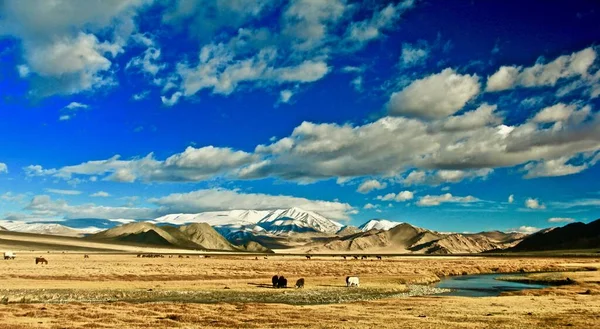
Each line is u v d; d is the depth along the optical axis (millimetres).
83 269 92562
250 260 173875
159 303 47906
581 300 49969
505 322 35594
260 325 34719
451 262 156500
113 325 34531
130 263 127250
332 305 46719
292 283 72500
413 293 63281
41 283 66688
